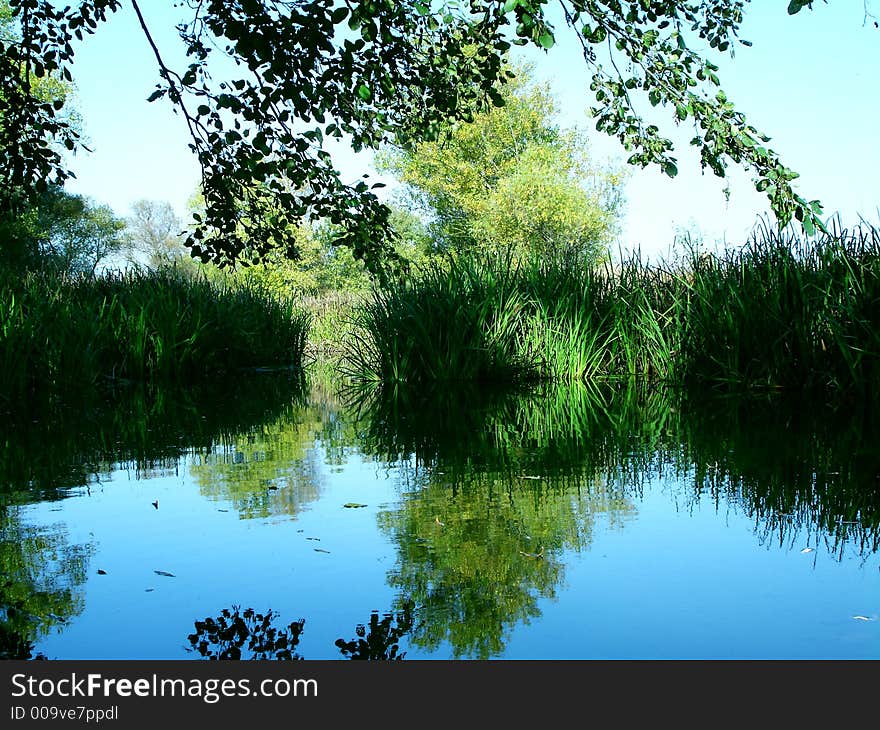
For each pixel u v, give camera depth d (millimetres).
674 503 3059
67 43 5672
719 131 4805
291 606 2043
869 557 2348
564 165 29312
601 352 8883
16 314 7832
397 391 8344
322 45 4195
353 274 26234
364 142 5570
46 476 3832
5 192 6023
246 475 3824
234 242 5605
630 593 2084
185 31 5070
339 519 2912
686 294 8266
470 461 4133
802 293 6719
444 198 32656
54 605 2068
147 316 10227
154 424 5859
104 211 31625
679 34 4824
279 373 11969
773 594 2061
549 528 2730
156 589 2178
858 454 3982
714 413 5773
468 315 8781
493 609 1990
